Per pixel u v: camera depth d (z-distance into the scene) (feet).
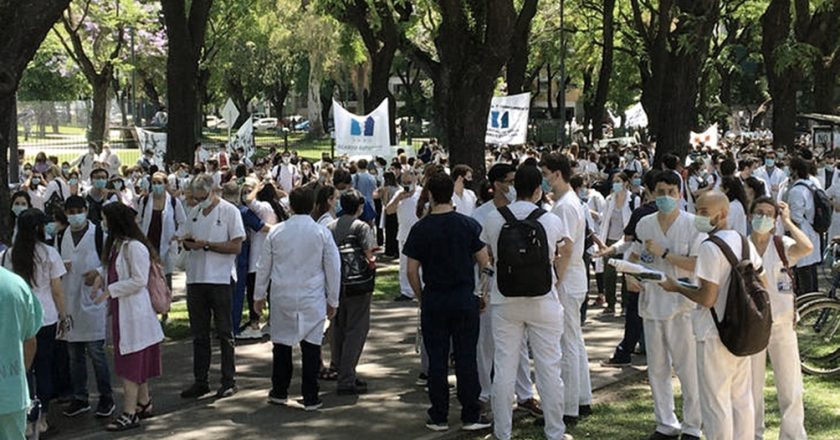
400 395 28.27
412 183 44.04
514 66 104.63
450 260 23.80
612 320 39.73
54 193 53.42
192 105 70.49
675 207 22.65
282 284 26.53
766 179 57.47
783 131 87.45
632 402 27.02
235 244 28.68
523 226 21.93
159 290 26.22
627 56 160.56
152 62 192.24
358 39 101.24
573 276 24.84
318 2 87.97
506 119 78.02
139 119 169.07
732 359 19.86
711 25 67.05
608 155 79.05
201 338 28.68
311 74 204.13
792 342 21.93
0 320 14.57
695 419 23.03
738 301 19.15
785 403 22.11
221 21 159.22
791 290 21.90
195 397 28.48
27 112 116.57
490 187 27.68
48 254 24.50
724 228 19.97
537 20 150.51
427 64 63.05
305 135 227.81
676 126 69.56
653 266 23.35
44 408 25.03
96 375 26.55
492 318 23.07
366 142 75.15
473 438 23.89
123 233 25.39
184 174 59.93
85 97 202.80
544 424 23.88
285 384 27.32
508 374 22.80
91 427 25.75
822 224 39.11
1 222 27.22
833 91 90.68
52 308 24.63
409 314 41.55
